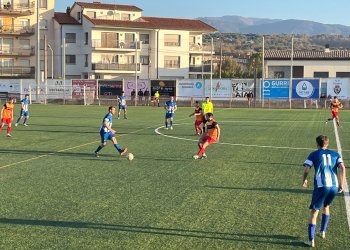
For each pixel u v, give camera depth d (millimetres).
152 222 8336
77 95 55938
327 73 69562
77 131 24141
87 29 71000
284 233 7809
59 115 36250
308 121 31891
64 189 10797
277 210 9180
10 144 18812
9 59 72438
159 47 73562
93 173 12742
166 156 15820
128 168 13539
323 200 7254
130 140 20422
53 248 6988
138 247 7074
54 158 15297
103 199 9906
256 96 51875
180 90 54031
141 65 73188
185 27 74812
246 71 93000
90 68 70375
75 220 8414
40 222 8273
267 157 15750
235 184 11484
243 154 16406
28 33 72438
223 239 7488
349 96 49719
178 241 7363
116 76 71562
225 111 43719
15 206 9312
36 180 11789
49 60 73625
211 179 12047
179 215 8773
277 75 71312
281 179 12109
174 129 25672
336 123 28750
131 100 54844
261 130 25250
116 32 71125
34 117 34062
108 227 8031
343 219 8648
